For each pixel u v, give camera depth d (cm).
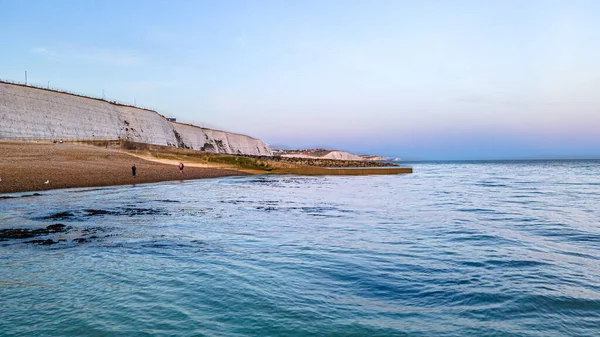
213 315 549
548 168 9431
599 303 595
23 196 2211
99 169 3716
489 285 677
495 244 1008
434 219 1450
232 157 6191
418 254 898
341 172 6053
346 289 659
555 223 1349
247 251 923
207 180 4247
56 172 3183
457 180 4481
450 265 804
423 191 2864
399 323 527
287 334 494
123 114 8706
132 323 523
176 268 775
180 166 4525
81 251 916
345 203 2023
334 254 896
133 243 1009
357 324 523
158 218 1459
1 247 957
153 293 634
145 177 3750
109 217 1472
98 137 7438
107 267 781
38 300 604
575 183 3725
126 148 6209
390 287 669
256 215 1555
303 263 816
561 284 683
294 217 1502
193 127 12312
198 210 1700
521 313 559
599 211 1667
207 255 882
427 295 631
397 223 1355
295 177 5203
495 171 7750
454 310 571
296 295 629
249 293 635
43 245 982
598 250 943
